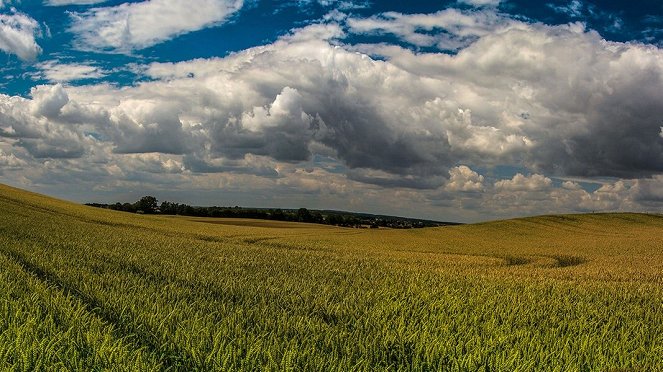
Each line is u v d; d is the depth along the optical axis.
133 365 5.91
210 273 14.55
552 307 11.88
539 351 7.55
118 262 16.06
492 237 61.22
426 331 8.11
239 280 13.41
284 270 17.05
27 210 44.66
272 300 10.95
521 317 10.29
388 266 20.80
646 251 42.59
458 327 8.80
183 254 20.17
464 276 18.28
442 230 68.12
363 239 48.84
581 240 58.66
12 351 6.11
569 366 6.81
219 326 7.90
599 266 27.77
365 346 7.39
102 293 9.99
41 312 8.14
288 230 59.59
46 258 15.24
